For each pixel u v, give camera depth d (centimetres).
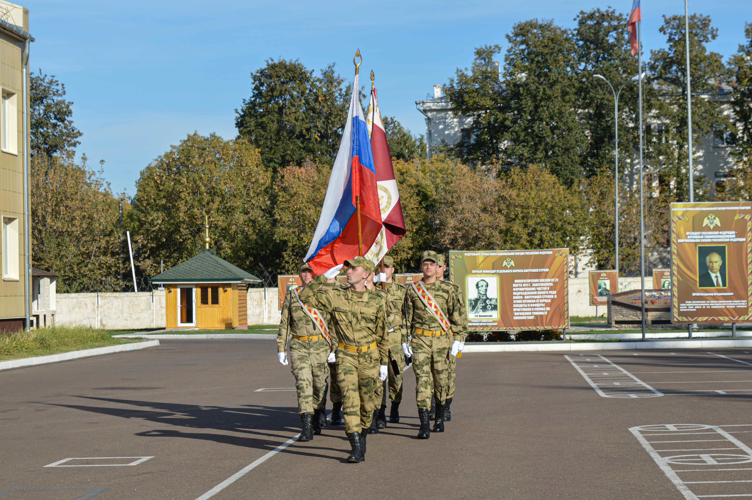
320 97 6456
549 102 5531
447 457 841
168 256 5475
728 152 6253
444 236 4834
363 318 841
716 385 1464
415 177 5050
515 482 717
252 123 6394
